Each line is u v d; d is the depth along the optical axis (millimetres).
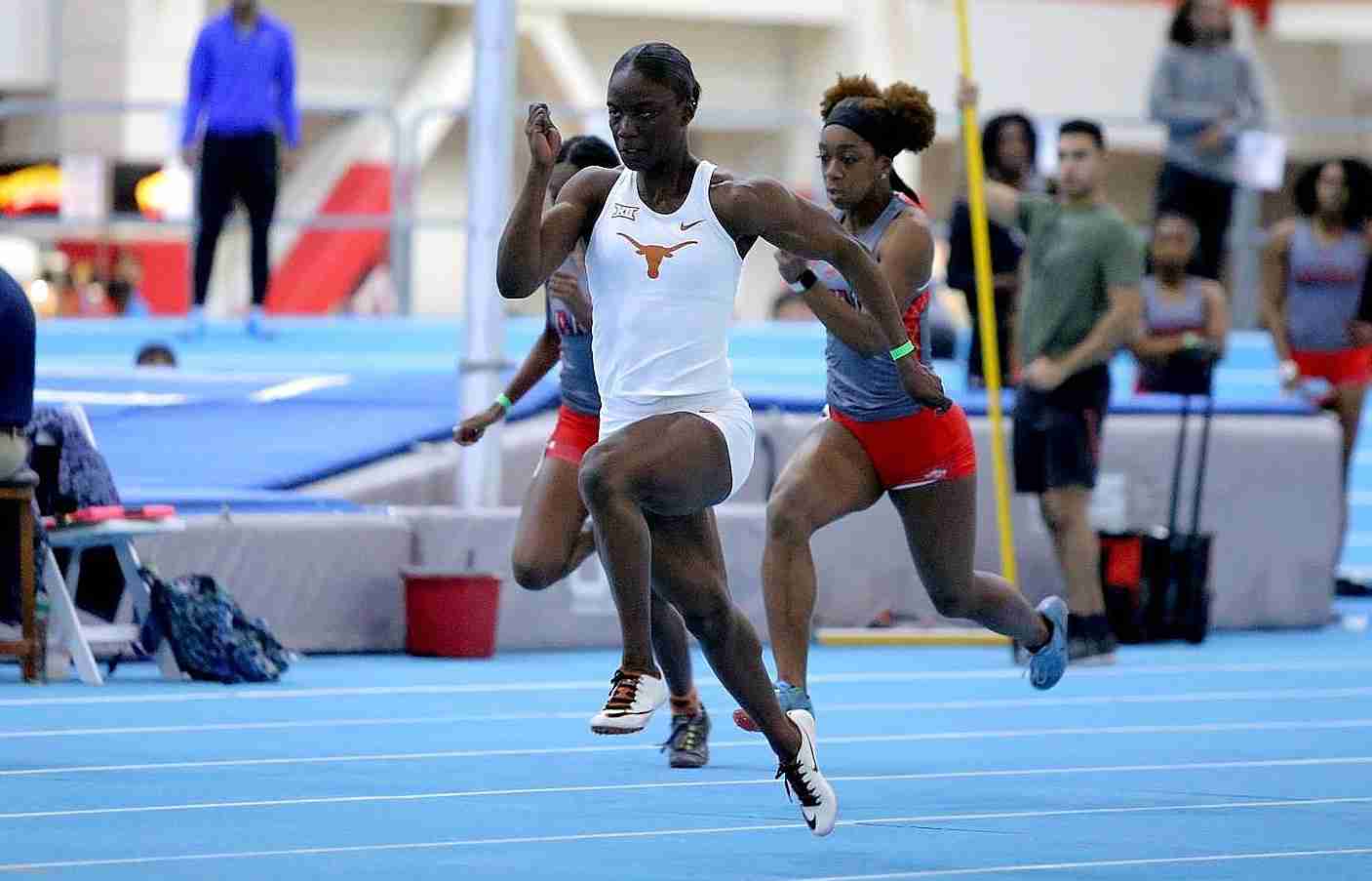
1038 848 18219
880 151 21062
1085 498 33688
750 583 36438
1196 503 38281
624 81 17141
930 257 21156
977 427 38344
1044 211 33344
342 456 36438
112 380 37875
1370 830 19453
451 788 20859
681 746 22453
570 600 35500
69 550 31266
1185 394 38469
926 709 28297
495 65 35281
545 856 17344
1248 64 46812
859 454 21297
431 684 30094
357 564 34031
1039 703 29109
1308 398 41844
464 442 23125
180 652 29656
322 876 16266
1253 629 40688
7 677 30016
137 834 17953
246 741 23891
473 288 35562
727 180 17562
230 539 32906
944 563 21781
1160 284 40094
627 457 17094
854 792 21172
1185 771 23094
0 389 27781
